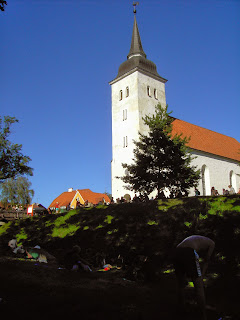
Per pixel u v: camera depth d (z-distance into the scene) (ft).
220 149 162.81
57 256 50.37
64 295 24.04
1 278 28.19
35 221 72.23
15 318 18.61
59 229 63.57
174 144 97.66
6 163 123.44
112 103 153.17
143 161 97.14
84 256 48.37
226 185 154.20
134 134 139.03
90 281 29.91
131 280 32.04
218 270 34.06
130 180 97.96
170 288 27.27
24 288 25.88
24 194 193.47
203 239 21.12
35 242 61.16
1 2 33.27
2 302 21.31
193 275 19.88
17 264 35.45
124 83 149.38
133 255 44.19
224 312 20.99
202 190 140.05
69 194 298.35
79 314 19.95
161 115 104.32
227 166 157.99
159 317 19.77
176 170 94.53
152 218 54.70
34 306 21.07
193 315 20.18
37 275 30.96
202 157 143.43
